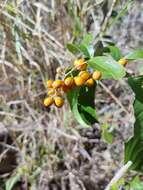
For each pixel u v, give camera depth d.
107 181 0.42
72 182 0.42
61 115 0.43
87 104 0.24
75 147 0.43
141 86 0.22
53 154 0.43
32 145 0.44
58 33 0.43
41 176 0.43
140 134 0.22
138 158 0.23
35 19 0.41
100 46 0.27
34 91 0.43
